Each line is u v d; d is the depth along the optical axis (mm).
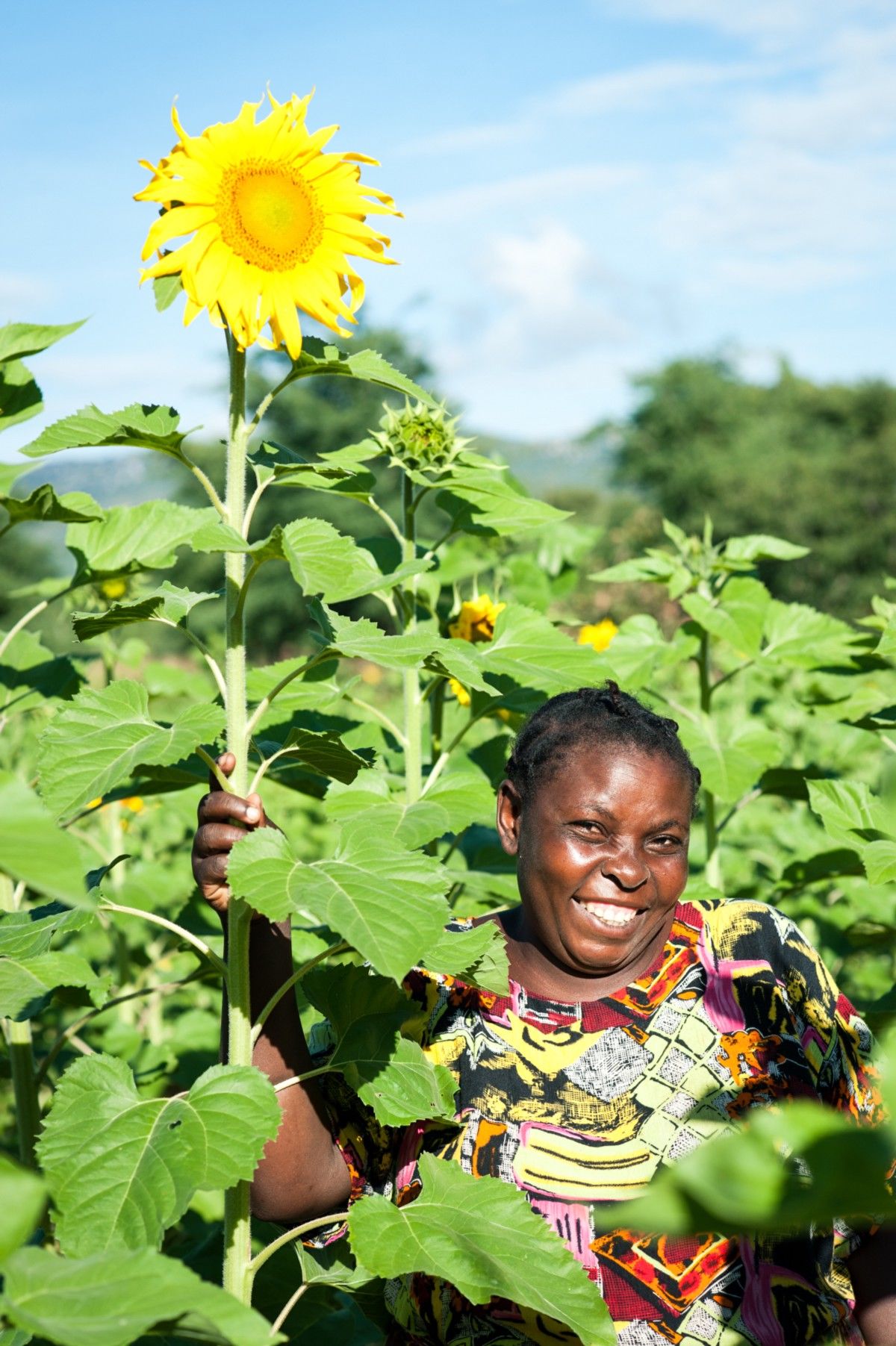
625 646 3393
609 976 1898
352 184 1685
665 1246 1737
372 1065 1721
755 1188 432
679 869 1860
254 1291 2271
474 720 2676
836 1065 1872
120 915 3812
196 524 2615
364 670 12602
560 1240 1587
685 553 3521
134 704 1717
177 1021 4098
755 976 1895
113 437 1644
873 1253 1855
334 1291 2264
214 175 1615
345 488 2229
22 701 2988
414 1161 1825
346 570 1543
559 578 3977
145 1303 957
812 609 3445
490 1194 1635
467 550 3443
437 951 1657
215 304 1650
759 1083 1828
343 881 1444
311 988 1799
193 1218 3242
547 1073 1848
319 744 1679
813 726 4871
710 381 45156
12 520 2422
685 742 3270
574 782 1842
